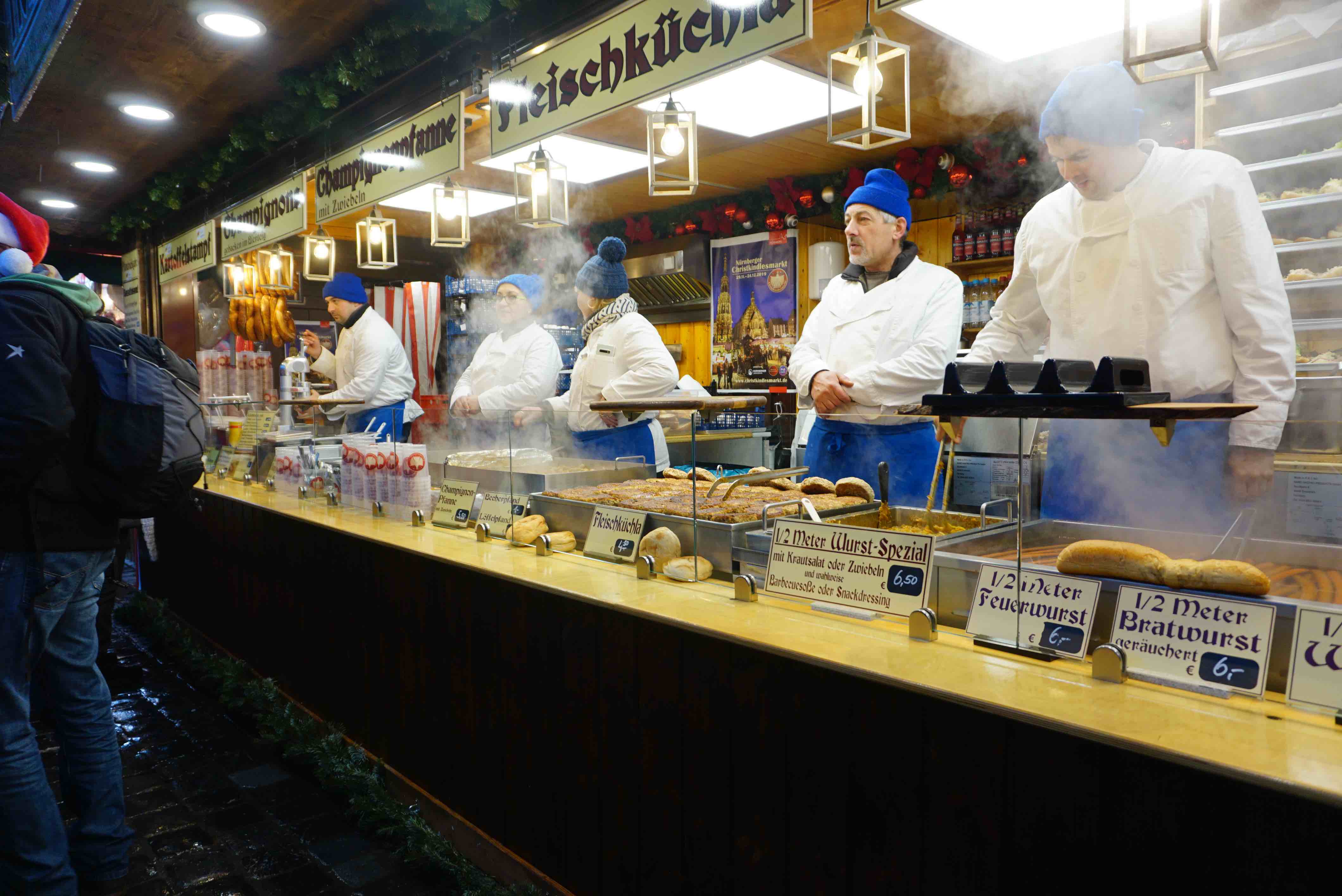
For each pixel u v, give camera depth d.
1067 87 1.80
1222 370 1.80
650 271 6.34
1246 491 1.41
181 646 3.98
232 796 2.66
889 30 2.78
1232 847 0.90
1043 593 1.23
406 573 2.40
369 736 2.67
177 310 6.92
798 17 2.04
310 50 3.79
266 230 4.95
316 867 2.25
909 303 2.66
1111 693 1.08
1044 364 1.23
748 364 5.69
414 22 3.31
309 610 3.00
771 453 2.11
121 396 1.90
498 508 2.45
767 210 5.52
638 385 3.31
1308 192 3.21
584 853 1.82
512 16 3.05
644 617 1.58
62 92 4.24
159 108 4.47
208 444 4.60
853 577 1.46
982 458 1.69
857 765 1.26
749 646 1.38
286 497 3.55
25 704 1.88
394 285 7.22
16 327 1.73
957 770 1.13
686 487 2.19
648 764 1.63
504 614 2.01
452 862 2.13
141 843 2.38
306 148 4.50
